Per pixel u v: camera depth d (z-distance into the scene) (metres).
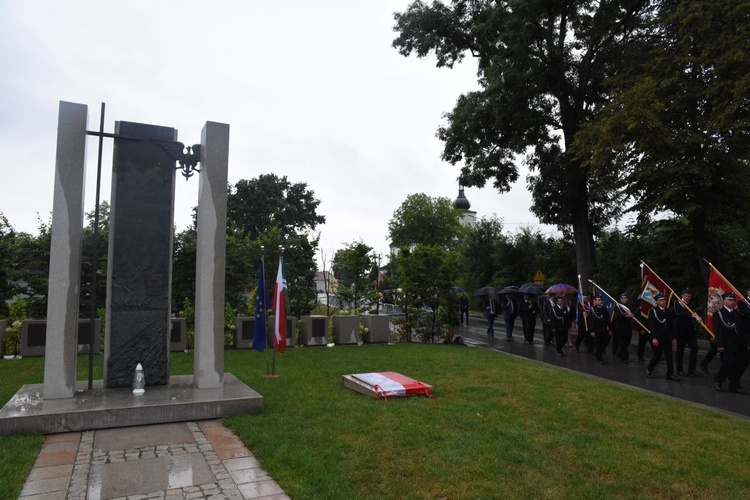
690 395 10.04
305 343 16.14
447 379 10.27
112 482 4.85
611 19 21.34
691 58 16.33
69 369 7.30
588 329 14.60
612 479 5.18
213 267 8.22
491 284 37.16
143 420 6.79
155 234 8.41
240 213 48.19
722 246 20.06
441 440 6.20
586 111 22.94
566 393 9.16
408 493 4.67
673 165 16.70
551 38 21.44
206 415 7.10
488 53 24.00
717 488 5.01
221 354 8.16
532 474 5.21
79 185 7.51
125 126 8.34
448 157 26.45
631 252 22.53
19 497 4.48
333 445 5.91
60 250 7.34
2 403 7.57
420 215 65.12
